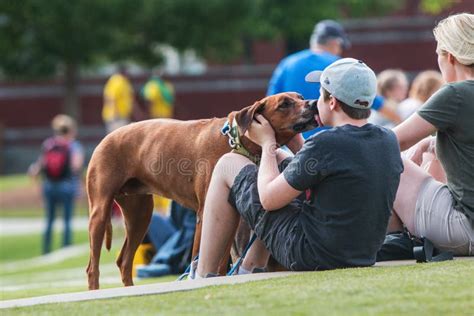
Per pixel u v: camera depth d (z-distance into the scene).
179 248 17.47
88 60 52.97
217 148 11.52
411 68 57.34
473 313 7.91
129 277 12.83
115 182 12.35
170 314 8.30
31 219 41.09
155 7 48.56
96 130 58.72
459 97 10.77
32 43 52.34
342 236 10.12
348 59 10.43
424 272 9.62
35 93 59.59
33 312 8.89
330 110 10.47
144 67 55.34
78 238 33.16
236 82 58.47
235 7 48.59
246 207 10.52
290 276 9.90
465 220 10.84
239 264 11.06
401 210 11.19
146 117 55.50
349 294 8.65
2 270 25.89
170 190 12.07
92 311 8.67
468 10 56.25
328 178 10.05
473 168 10.80
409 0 57.50
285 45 57.88
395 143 10.39
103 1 48.06
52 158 30.73
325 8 51.34
